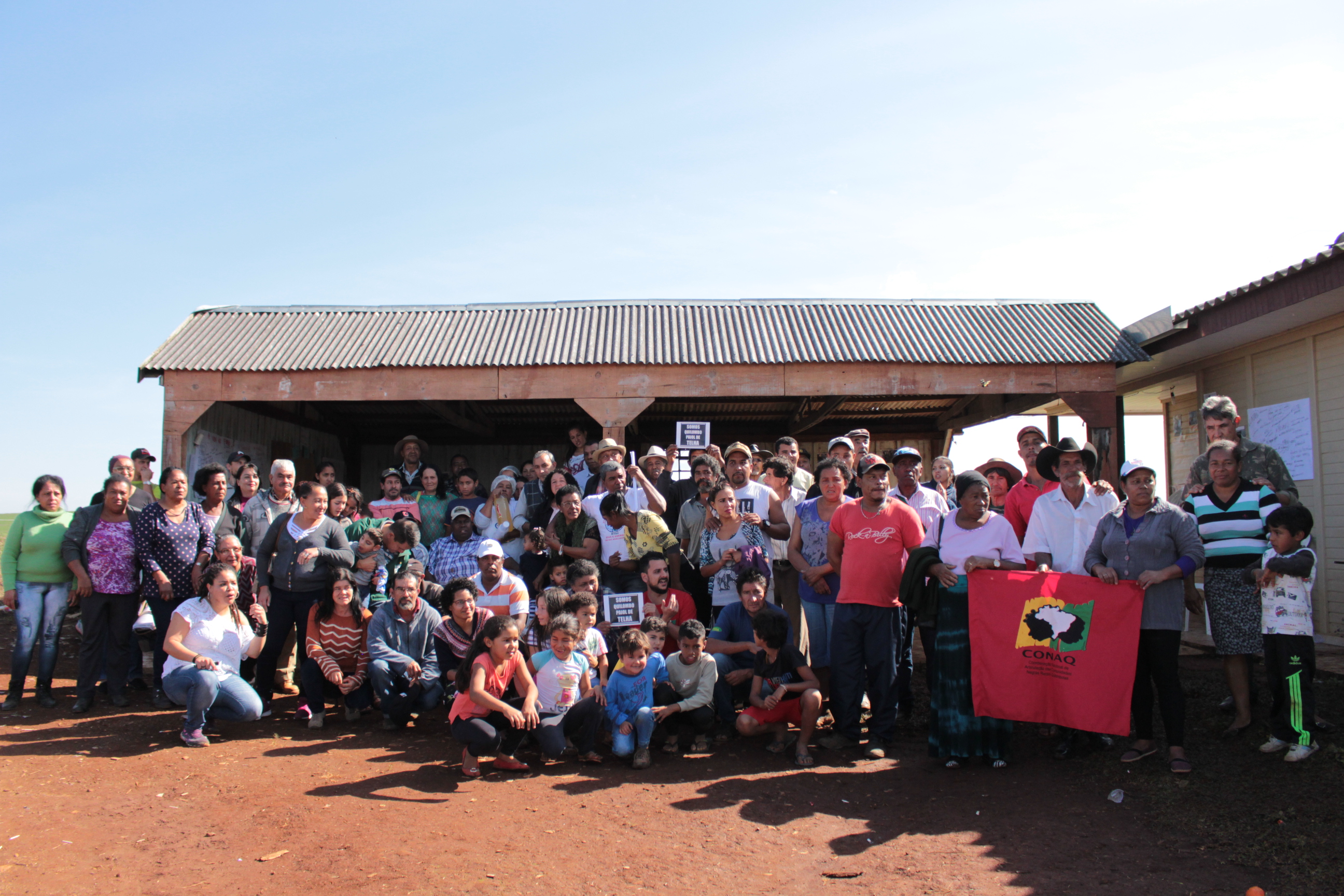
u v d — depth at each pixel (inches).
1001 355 434.9
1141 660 210.1
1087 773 207.3
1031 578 216.1
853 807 190.7
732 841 171.8
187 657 235.3
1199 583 432.8
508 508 324.2
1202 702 251.4
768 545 275.6
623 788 204.7
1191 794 187.3
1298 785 185.0
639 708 221.8
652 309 522.6
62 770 213.6
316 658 254.2
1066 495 233.5
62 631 424.5
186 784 204.1
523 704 223.8
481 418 646.5
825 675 257.8
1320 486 350.6
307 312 522.6
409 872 156.6
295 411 599.8
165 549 279.0
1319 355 350.0
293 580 265.7
